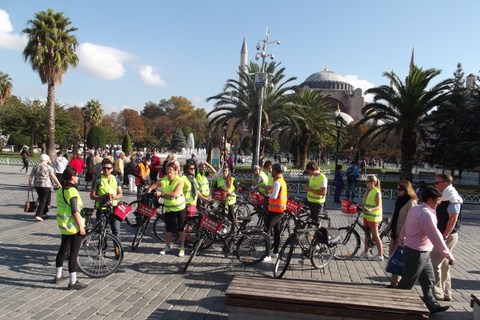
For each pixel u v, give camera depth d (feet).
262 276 19.01
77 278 17.56
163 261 20.86
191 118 291.79
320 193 24.09
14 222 29.53
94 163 48.67
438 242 13.23
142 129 250.37
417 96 65.41
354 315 11.03
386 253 24.23
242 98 76.28
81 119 224.33
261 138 79.15
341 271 20.33
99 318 13.62
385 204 50.21
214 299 15.79
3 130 145.18
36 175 30.37
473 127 73.41
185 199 23.48
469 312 14.96
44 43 82.38
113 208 21.29
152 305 14.97
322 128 101.35
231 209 27.48
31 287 16.29
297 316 11.41
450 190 15.94
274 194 21.16
